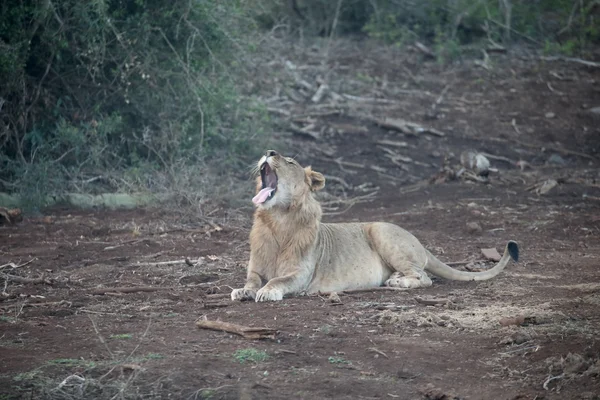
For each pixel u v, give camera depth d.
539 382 7.59
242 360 7.96
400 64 28.44
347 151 22.06
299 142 22.08
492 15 30.88
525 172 21.20
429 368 7.91
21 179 16.81
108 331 8.85
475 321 9.27
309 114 23.80
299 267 10.42
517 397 7.23
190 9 18.64
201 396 7.18
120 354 8.09
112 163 18.44
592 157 23.09
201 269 12.06
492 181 19.91
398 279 11.02
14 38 17.30
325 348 8.35
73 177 17.45
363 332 8.87
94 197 16.72
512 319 9.06
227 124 20.31
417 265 11.27
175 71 19.14
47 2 16.88
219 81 19.88
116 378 7.50
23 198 16.34
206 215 16.11
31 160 17.14
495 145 23.34
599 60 29.50
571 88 27.31
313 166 20.88
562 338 8.57
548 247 14.14
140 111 18.91
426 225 15.94
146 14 18.23
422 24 31.17
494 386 7.51
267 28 29.20
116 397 7.12
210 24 19.09
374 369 7.87
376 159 21.75
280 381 7.52
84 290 10.70
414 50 29.62
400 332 8.91
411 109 25.16
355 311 9.69
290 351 8.20
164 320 9.32
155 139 18.42
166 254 13.05
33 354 8.11
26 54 17.28
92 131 17.84
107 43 17.69
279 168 10.32
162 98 18.92
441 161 21.98
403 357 8.15
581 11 31.05
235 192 17.59
